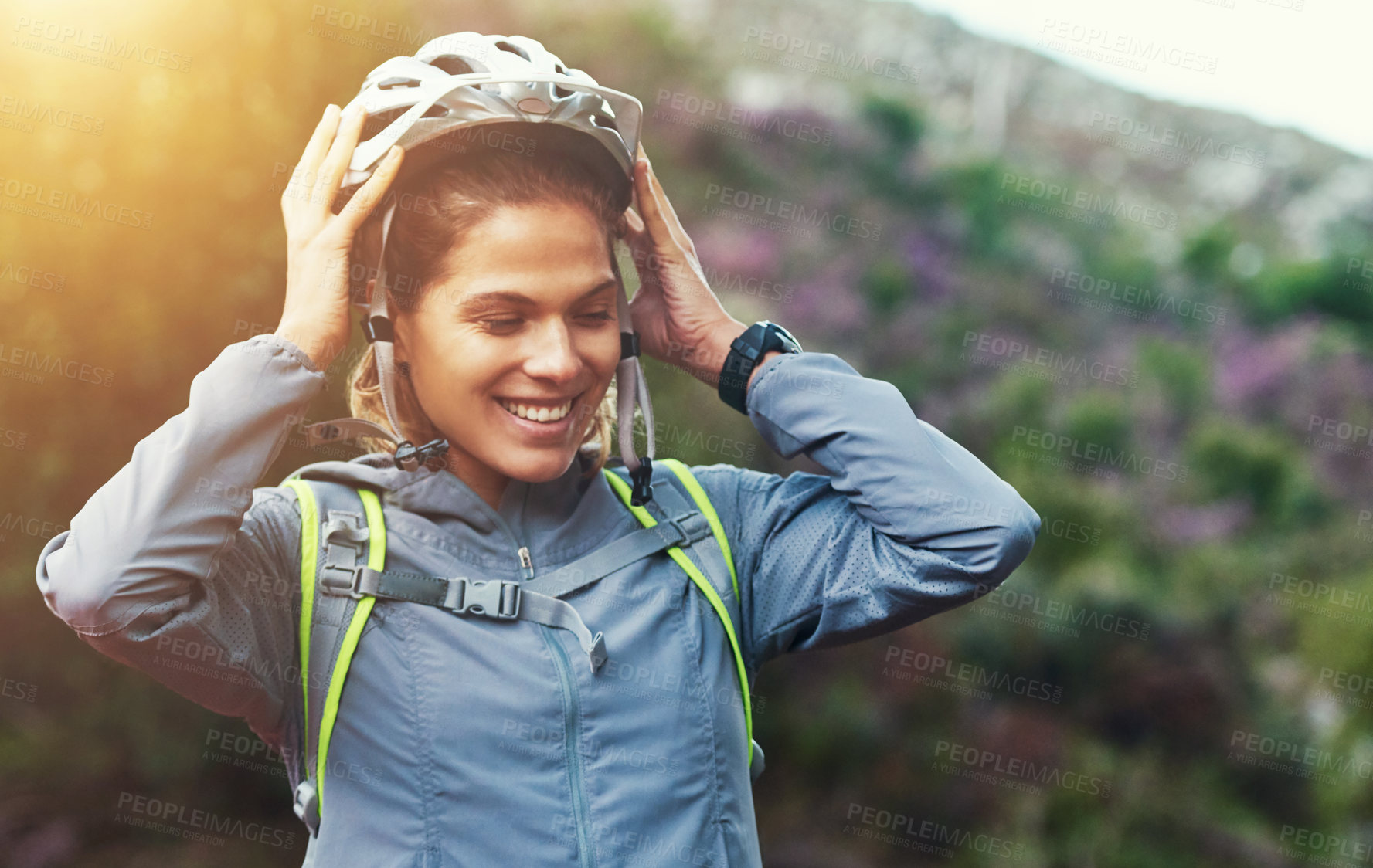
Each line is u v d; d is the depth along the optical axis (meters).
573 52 8.23
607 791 1.12
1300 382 9.29
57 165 4.49
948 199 9.77
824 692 6.04
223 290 4.63
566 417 1.20
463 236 1.16
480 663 1.14
